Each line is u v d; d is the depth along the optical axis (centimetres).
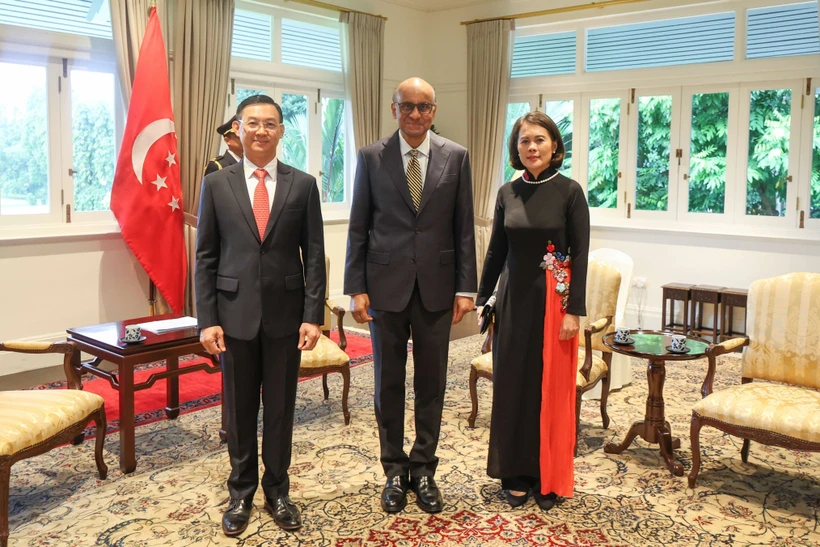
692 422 309
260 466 330
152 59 530
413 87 267
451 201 280
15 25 494
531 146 277
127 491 304
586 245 276
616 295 395
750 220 630
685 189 663
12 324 504
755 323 338
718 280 640
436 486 291
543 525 273
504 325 287
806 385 324
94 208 559
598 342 393
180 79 572
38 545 258
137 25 533
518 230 279
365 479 316
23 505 291
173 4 569
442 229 280
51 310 522
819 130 594
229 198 260
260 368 269
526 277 282
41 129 521
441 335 282
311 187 270
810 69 589
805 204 604
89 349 340
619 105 695
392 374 284
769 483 316
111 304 554
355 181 288
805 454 352
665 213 677
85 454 346
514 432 287
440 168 278
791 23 600
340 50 730
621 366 461
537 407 284
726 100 636
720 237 636
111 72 556
